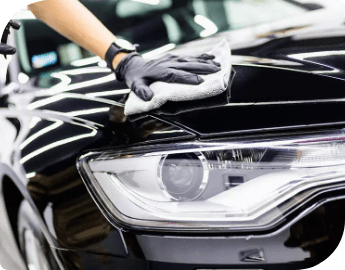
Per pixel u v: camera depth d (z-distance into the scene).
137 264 1.34
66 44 1.64
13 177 1.47
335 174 1.29
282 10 1.68
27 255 1.50
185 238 1.30
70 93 1.53
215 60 1.52
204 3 1.69
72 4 1.67
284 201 1.28
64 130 1.44
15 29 1.70
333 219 1.31
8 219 1.52
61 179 1.39
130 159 1.34
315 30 1.61
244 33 1.60
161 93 1.42
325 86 1.42
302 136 1.31
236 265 1.30
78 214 1.37
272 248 1.28
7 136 1.52
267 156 1.30
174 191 1.32
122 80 1.53
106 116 1.43
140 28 1.62
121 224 1.33
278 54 1.54
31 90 1.58
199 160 1.31
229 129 1.33
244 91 1.43
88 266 1.38
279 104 1.38
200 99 1.42
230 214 1.29
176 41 1.59
